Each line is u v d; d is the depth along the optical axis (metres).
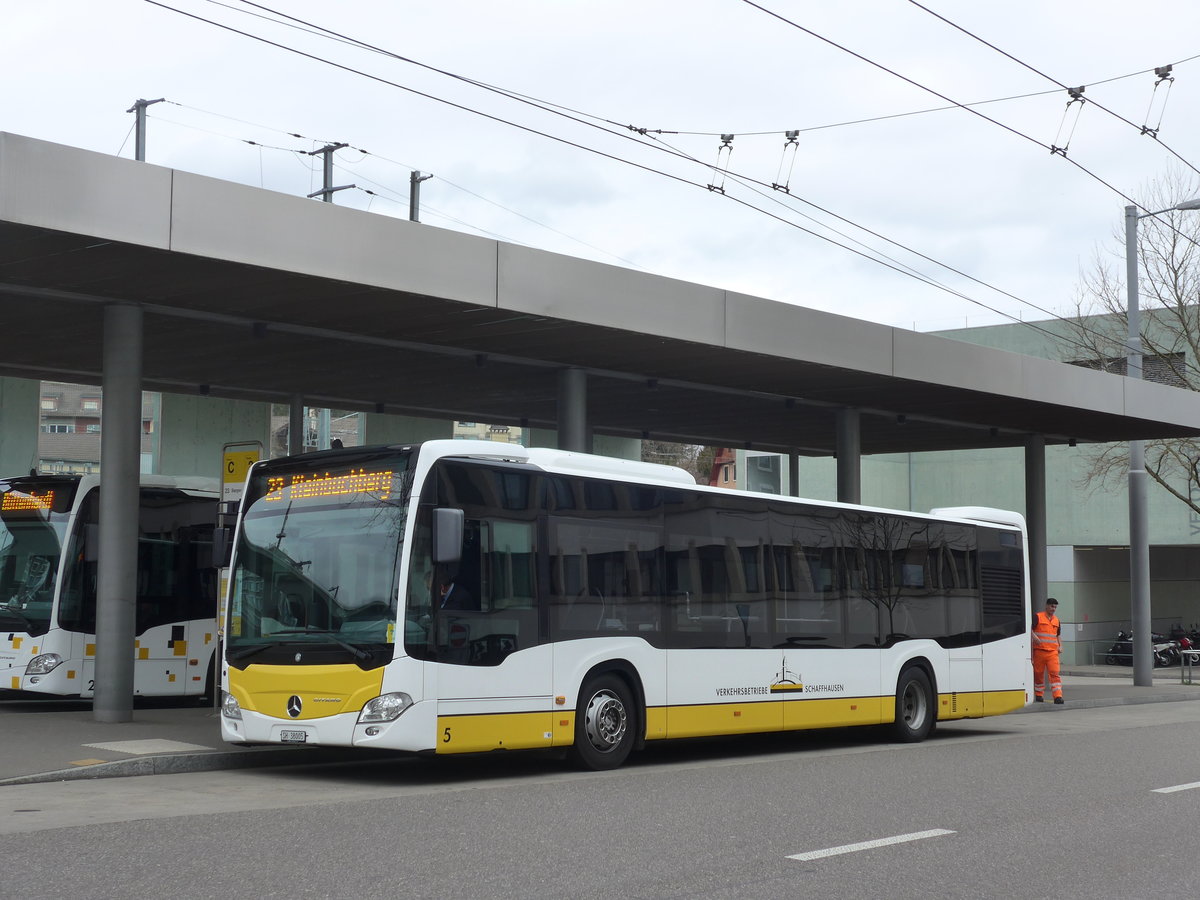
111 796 10.82
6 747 13.19
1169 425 27.02
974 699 18.83
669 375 21.05
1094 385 24.53
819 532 16.58
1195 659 45.31
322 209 14.45
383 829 9.16
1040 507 28.86
